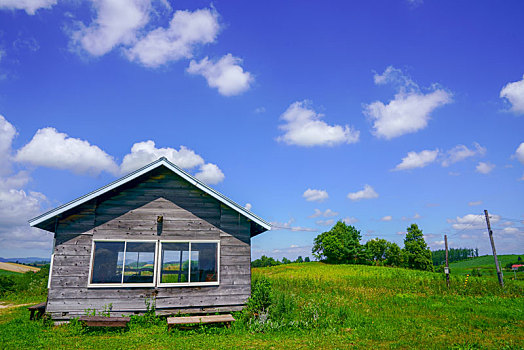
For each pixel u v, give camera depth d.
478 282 27.67
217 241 14.43
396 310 16.28
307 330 12.09
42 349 9.45
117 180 13.52
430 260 71.56
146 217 13.95
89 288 12.83
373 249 88.00
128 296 13.09
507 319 14.12
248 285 14.38
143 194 14.12
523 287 24.66
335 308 15.56
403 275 41.00
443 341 10.48
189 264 13.95
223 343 10.38
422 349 9.59
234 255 14.50
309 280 29.23
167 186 14.41
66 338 10.69
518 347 9.70
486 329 12.25
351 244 86.31
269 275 46.69
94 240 13.25
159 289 13.40
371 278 34.12
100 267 13.10
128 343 10.20
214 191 14.45
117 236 13.50
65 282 12.72
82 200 13.15
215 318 12.20
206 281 13.97
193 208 14.47
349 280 31.33
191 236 14.21
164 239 13.91
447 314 15.27
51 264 12.73
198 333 11.66
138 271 13.42
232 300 14.05
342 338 10.96
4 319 13.99
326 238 86.50
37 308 12.74
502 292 22.78
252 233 17.50
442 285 26.16
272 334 11.55
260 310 13.50
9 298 22.08
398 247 80.62
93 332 11.37
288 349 9.75
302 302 18.31
